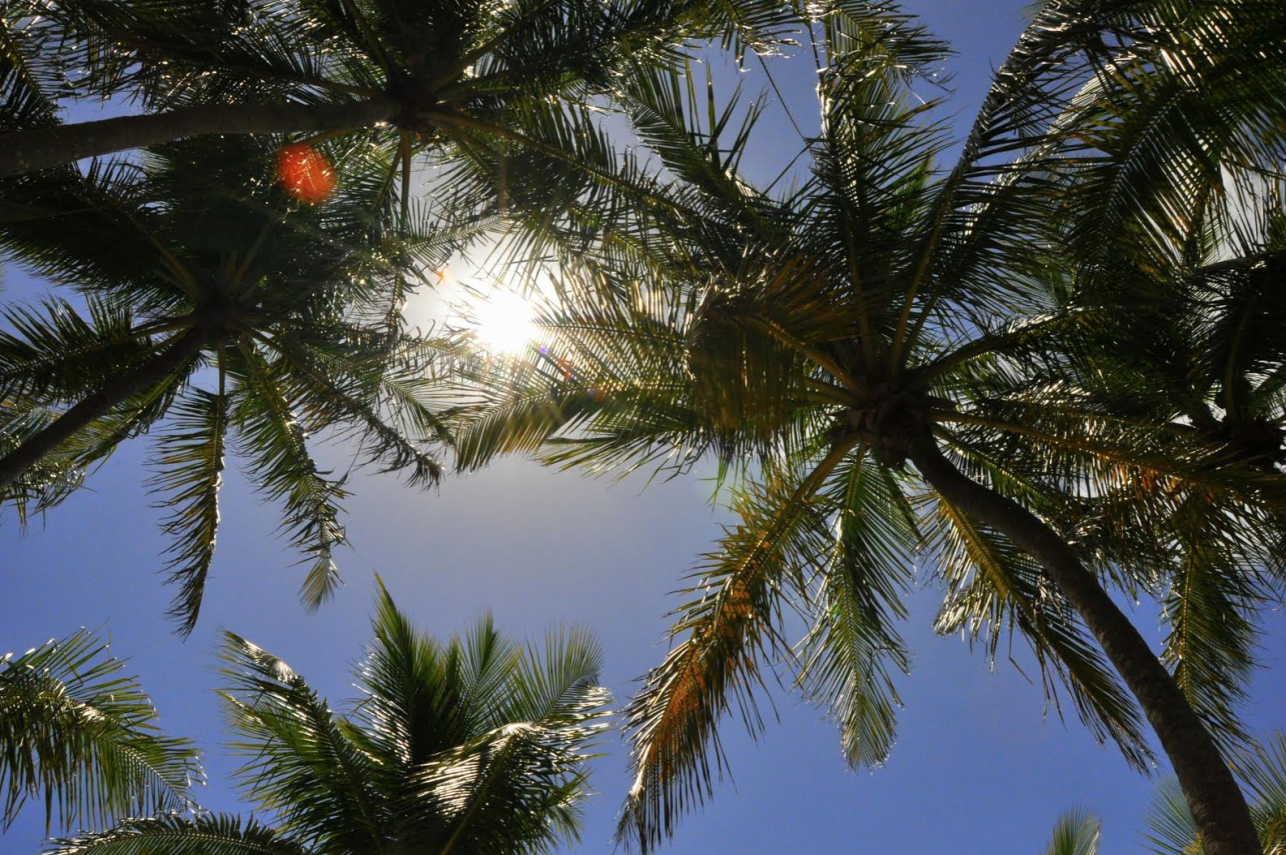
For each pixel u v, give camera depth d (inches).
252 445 490.9
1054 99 266.7
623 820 309.1
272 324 448.8
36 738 327.6
